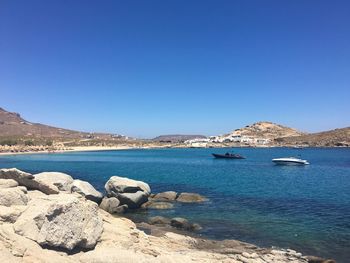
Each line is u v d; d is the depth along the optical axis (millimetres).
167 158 156375
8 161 130875
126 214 34156
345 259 21766
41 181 22672
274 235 26641
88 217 18156
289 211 35062
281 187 53906
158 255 18453
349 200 41688
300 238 25891
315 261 20891
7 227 15938
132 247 19062
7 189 18906
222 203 39375
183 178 67125
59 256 15594
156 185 55781
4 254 13828
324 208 36688
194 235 26547
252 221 30812
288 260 20844
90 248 17422
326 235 26625
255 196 44500
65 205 16719
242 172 83000
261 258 20953
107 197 36906
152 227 27922
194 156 176500
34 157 162000
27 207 17562
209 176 71500
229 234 26891
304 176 73188
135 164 113312
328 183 60094
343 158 143250
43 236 15891
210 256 20406
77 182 33406
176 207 37156
